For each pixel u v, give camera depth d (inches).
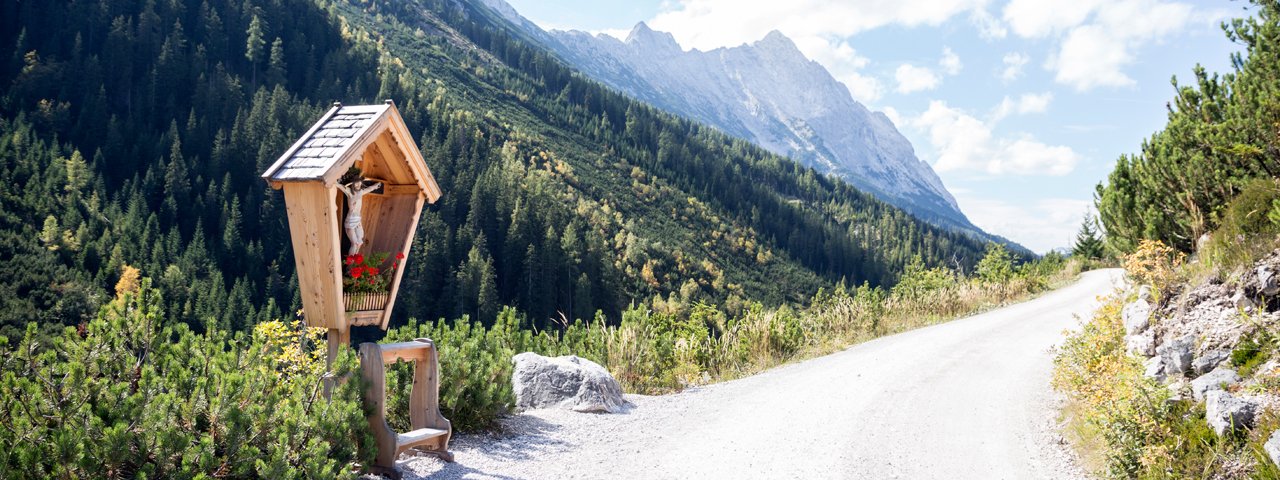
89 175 4943.4
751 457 302.8
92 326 218.1
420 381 281.3
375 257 285.0
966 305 923.4
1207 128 531.2
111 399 195.2
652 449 311.1
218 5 7588.6
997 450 320.2
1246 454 231.3
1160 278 389.1
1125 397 276.8
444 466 267.6
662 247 6806.1
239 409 209.2
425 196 304.2
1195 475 236.7
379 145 286.8
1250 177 493.7
